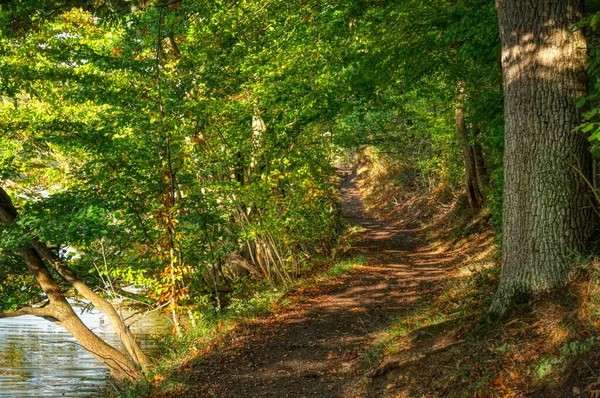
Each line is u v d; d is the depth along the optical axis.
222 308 13.13
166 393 7.22
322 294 13.98
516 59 6.34
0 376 11.79
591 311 5.26
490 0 9.67
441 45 11.41
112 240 10.67
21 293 10.77
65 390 10.77
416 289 13.70
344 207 45.47
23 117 13.30
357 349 8.55
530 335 5.59
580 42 6.14
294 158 16.31
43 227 9.06
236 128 13.98
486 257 14.55
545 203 6.11
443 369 5.90
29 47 12.04
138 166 10.66
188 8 10.51
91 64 11.46
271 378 7.52
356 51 11.42
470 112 13.51
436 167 30.05
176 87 10.99
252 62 13.12
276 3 12.21
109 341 14.94
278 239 16.59
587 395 4.32
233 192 13.27
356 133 21.64
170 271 10.54
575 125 6.05
